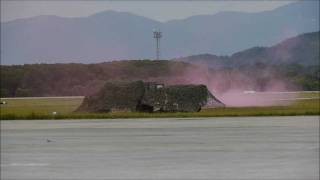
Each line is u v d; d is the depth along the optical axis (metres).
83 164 111.81
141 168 107.94
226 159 116.75
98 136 154.88
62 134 160.50
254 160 114.19
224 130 166.12
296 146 132.75
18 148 131.38
